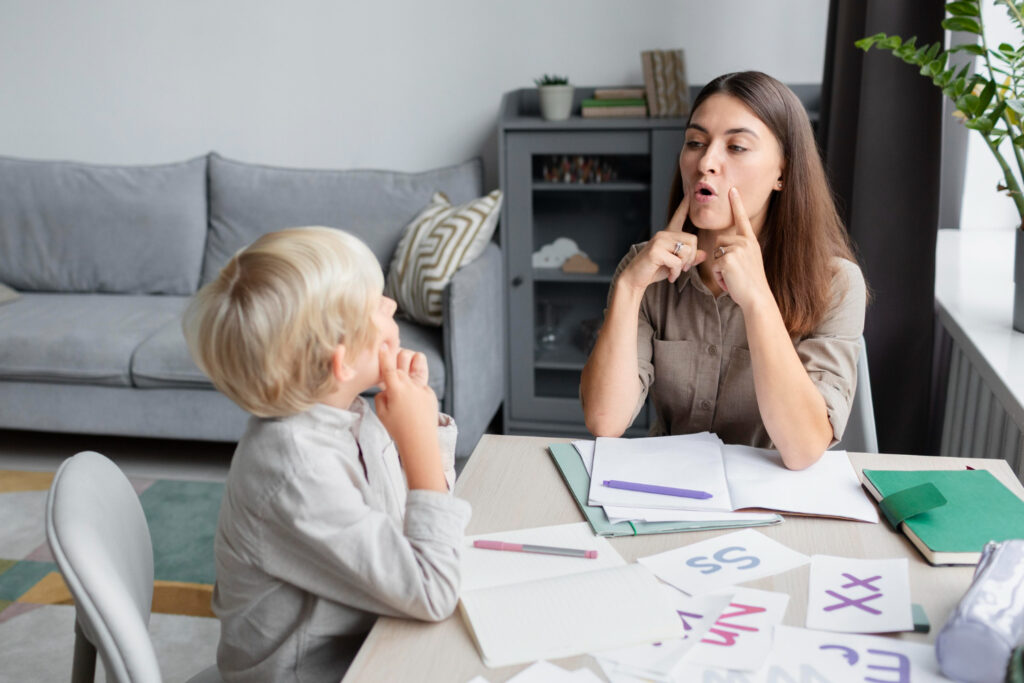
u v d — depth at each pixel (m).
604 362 1.43
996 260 2.56
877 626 0.89
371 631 0.91
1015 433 1.68
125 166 3.31
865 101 2.18
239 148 3.46
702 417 1.53
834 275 1.43
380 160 3.39
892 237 2.21
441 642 0.89
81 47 3.45
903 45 1.76
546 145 2.90
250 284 0.86
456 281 2.62
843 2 2.39
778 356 1.24
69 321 2.90
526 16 3.17
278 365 0.87
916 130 2.15
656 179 2.87
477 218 2.82
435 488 0.96
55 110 3.53
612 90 2.99
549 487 1.22
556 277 3.01
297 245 0.89
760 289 1.26
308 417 0.93
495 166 3.32
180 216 3.22
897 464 1.27
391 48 3.28
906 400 2.27
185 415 2.77
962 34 2.48
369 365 0.95
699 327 1.50
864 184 2.22
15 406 2.83
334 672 0.98
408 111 3.33
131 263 3.23
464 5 3.20
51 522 0.93
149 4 3.37
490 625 0.90
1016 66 1.73
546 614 0.92
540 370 3.10
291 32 3.32
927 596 0.95
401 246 2.96
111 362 2.75
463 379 2.69
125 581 0.95
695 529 1.10
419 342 2.74
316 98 3.37
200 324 0.89
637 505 1.14
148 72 3.43
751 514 1.12
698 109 1.38
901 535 1.08
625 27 3.12
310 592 0.95
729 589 0.96
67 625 2.02
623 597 0.94
